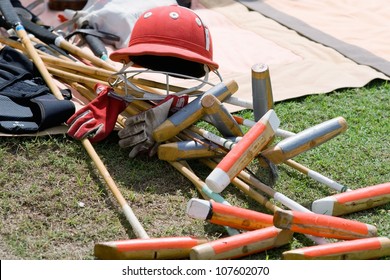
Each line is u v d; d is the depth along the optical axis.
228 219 4.21
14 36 6.52
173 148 4.90
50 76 5.71
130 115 5.57
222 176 4.39
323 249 4.00
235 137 5.10
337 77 6.55
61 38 6.43
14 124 5.21
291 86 6.36
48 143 5.22
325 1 8.39
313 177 4.87
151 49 4.88
